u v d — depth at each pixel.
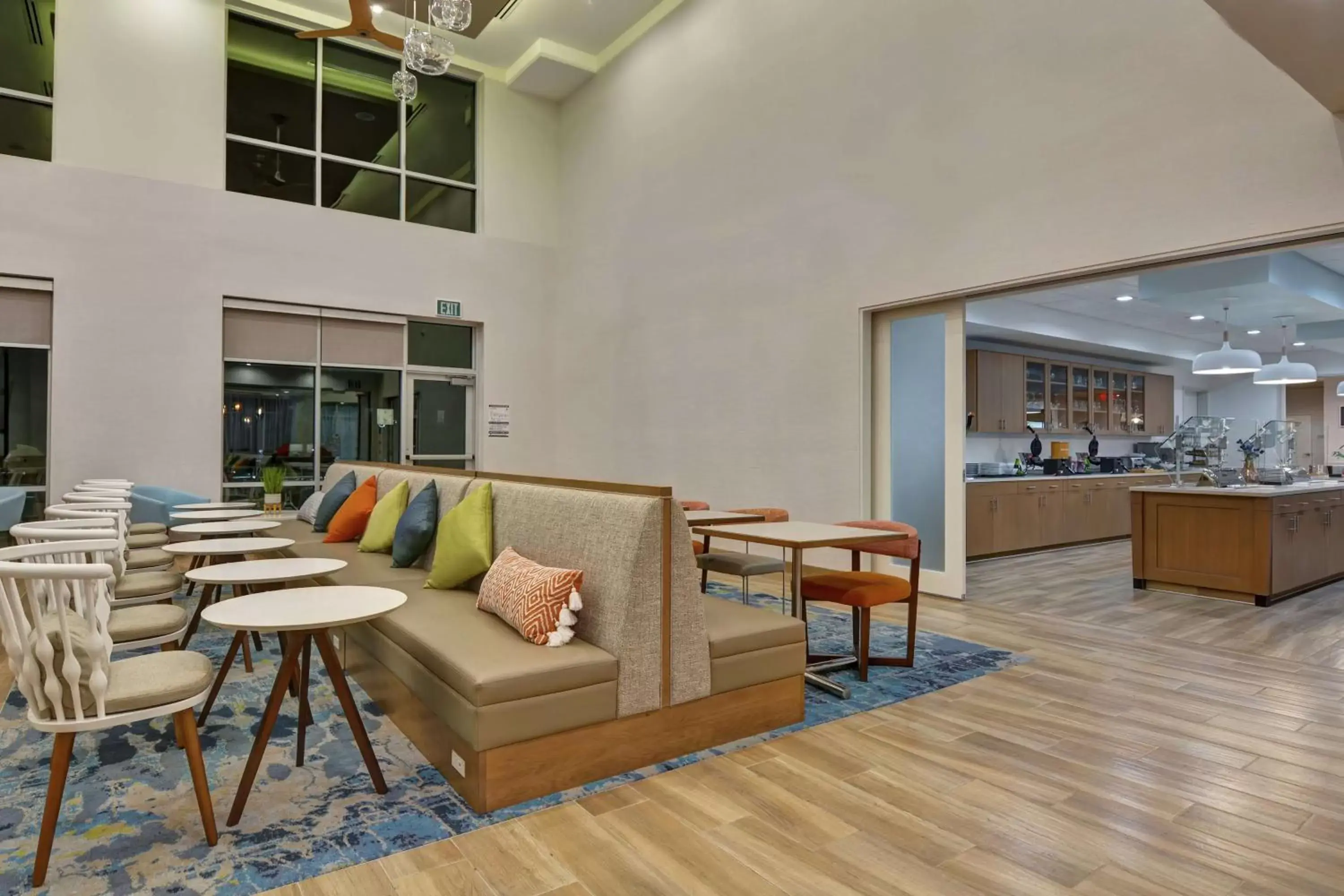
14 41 6.30
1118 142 4.05
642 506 2.49
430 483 4.06
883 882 1.83
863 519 5.50
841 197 5.62
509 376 8.67
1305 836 2.05
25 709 3.05
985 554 7.36
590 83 8.51
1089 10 4.18
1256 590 5.14
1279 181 3.50
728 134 6.64
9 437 6.14
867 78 5.45
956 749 2.63
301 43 7.63
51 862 1.91
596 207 8.36
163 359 6.66
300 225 7.38
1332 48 2.80
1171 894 1.78
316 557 4.15
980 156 4.71
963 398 5.10
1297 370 7.89
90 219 6.39
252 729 2.83
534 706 2.21
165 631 2.68
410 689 2.61
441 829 2.07
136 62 6.64
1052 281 4.46
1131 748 2.64
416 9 6.97
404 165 8.21
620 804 2.22
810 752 2.60
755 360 6.36
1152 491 5.74
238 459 7.14
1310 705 3.08
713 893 1.79
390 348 8.01
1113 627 4.46
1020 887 1.81
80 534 2.53
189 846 1.99
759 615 2.98
